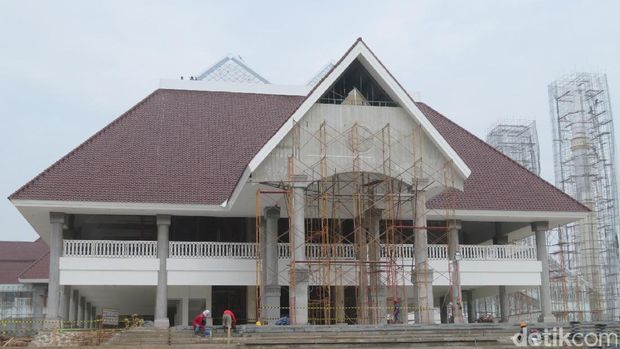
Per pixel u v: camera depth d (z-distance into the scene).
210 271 38.75
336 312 37.56
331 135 33.91
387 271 35.44
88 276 37.62
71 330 34.72
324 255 36.12
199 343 27.98
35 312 58.47
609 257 70.12
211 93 48.38
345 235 42.69
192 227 42.25
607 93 75.06
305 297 32.53
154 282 38.12
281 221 43.34
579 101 74.00
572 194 72.00
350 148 34.00
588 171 71.38
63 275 37.47
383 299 37.91
